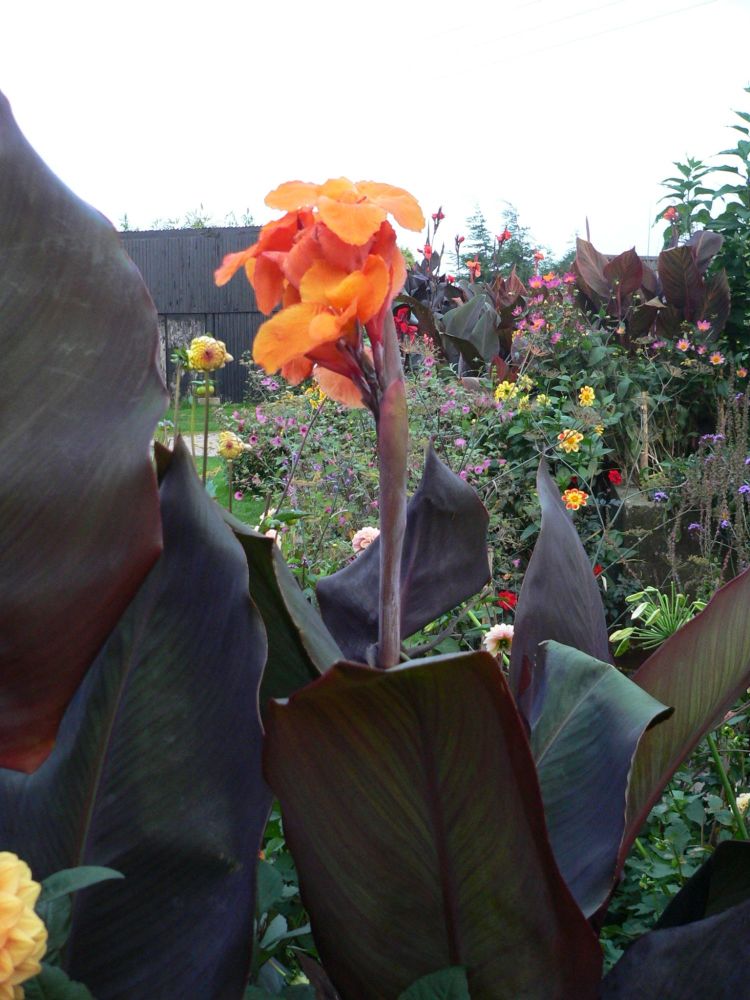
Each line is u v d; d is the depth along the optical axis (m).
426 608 1.29
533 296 4.86
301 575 1.83
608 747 0.91
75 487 0.64
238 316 9.50
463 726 0.67
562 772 0.92
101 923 0.73
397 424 0.74
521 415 3.53
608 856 0.84
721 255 4.70
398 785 0.70
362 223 0.68
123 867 0.74
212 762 0.76
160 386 0.67
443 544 1.30
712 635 1.00
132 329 0.67
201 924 0.74
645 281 4.75
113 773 0.76
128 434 0.65
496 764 0.68
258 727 0.77
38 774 0.79
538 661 1.13
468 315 4.85
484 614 2.18
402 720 0.67
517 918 0.74
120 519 0.65
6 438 0.63
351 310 0.68
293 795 0.72
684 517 3.19
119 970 0.73
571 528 1.26
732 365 3.89
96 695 0.78
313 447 3.29
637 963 0.82
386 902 0.74
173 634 0.79
